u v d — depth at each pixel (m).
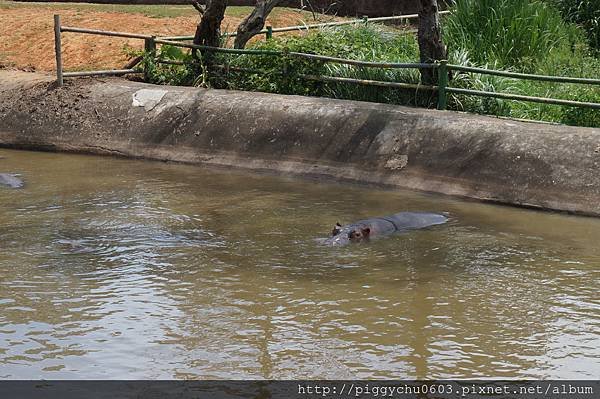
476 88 13.42
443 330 7.49
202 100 14.22
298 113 13.34
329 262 9.12
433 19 13.26
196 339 7.32
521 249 9.52
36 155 14.40
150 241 9.78
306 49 14.74
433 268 8.95
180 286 8.46
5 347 7.15
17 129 15.02
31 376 6.66
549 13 16.98
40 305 8.01
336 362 6.91
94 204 11.25
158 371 6.76
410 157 12.23
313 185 12.34
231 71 15.08
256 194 11.82
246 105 13.83
